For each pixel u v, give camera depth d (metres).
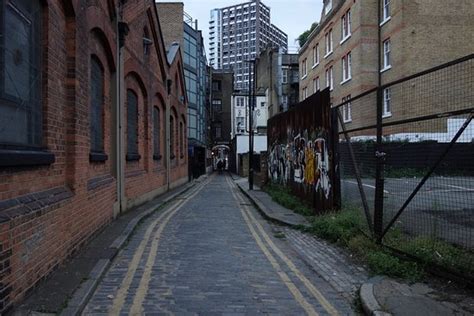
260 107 70.12
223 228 11.84
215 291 6.30
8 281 4.76
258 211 15.88
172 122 26.89
